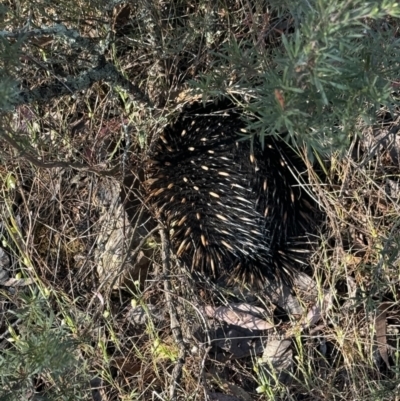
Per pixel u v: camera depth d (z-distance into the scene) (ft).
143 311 7.63
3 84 4.15
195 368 7.32
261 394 7.48
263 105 4.13
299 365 7.08
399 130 7.68
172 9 7.56
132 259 7.43
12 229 7.54
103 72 6.16
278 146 7.23
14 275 7.64
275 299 7.91
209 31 7.04
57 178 7.66
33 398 6.45
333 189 7.51
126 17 7.57
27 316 6.03
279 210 7.18
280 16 6.00
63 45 6.73
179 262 7.80
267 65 5.27
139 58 7.43
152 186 7.75
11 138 5.58
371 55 4.45
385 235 7.50
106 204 7.83
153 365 7.33
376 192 7.68
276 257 7.49
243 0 7.29
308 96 3.90
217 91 5.62
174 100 7.49
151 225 7.98
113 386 6.98
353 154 7.81
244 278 7.71
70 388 6.18
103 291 7.66
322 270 7.75
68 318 6.86
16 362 5.18
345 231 7.71
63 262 7.89
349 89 4.00
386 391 6.63
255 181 7.05
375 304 7.11
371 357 7.03
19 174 7.76
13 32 5.21
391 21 6.64
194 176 7.33
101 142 7.65
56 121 7.59
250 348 7.79
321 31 3.42
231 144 7.14
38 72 6.94
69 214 7.93
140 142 7.51
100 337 6.98
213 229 7.45
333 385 7.22
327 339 7.57
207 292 7.97
